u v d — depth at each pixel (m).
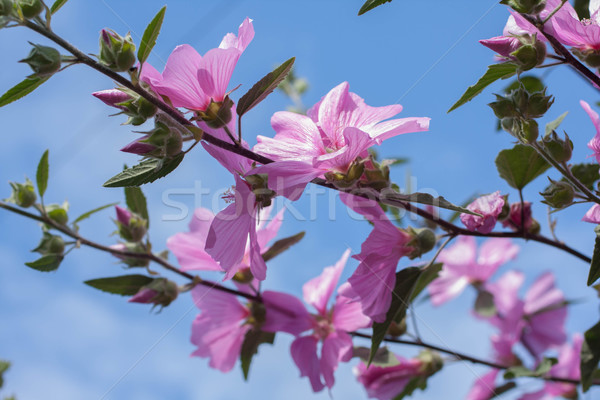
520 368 0.78
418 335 0.77
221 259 0.67
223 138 0.68
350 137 0.65
